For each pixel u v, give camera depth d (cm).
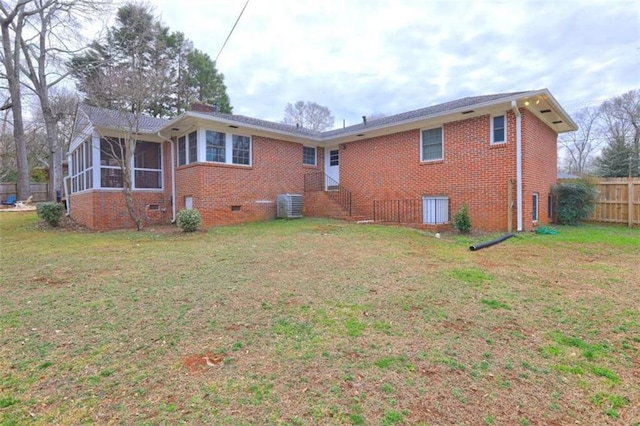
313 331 303
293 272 512
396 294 405
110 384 224
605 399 208
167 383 225
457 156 1094
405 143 1238
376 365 246
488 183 1023
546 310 354
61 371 240
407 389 217
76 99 1973
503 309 357
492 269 530
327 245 747
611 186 1242
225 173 1212
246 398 208
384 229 1004
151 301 384
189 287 437
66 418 191
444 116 1083
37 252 694
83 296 404
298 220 1246
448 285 442
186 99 2181
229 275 496
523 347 275
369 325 316
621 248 720
